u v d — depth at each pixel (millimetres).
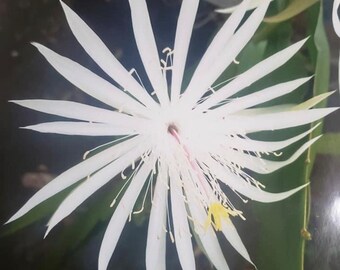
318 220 141
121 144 120
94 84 112
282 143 128
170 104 119
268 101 132
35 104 109
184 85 129
